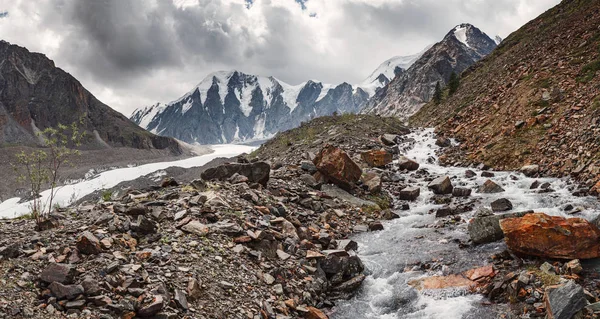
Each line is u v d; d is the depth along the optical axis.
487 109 35.94
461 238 15.44
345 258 13.50
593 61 30.02
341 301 12.30
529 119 27.75
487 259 13.02
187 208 14.31
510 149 26.30
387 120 46.34
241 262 11.94
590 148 20.67
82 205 15.13
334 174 22.17
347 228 18.14
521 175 22.97
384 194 23.14
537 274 10.98
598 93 25.14
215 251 11.95
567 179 20.19
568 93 28.33
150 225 12.30
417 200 22.14
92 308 8.40
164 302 9.02
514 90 34.59
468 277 12.15
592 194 17.69
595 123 21.84
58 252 10.29
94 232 11.42
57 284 8.68
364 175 24.30
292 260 13.33
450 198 21.19
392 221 19.11
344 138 36.44
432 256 14.19
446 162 29.75
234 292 10.55
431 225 17.62
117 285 9.25
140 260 10.61
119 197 16.83
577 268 10.77
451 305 10.95
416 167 28.64
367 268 14.09
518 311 9.87
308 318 10.87
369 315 11.31
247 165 19.41
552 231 11.95
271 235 13.74
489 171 25.50
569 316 8.66
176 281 9.99
